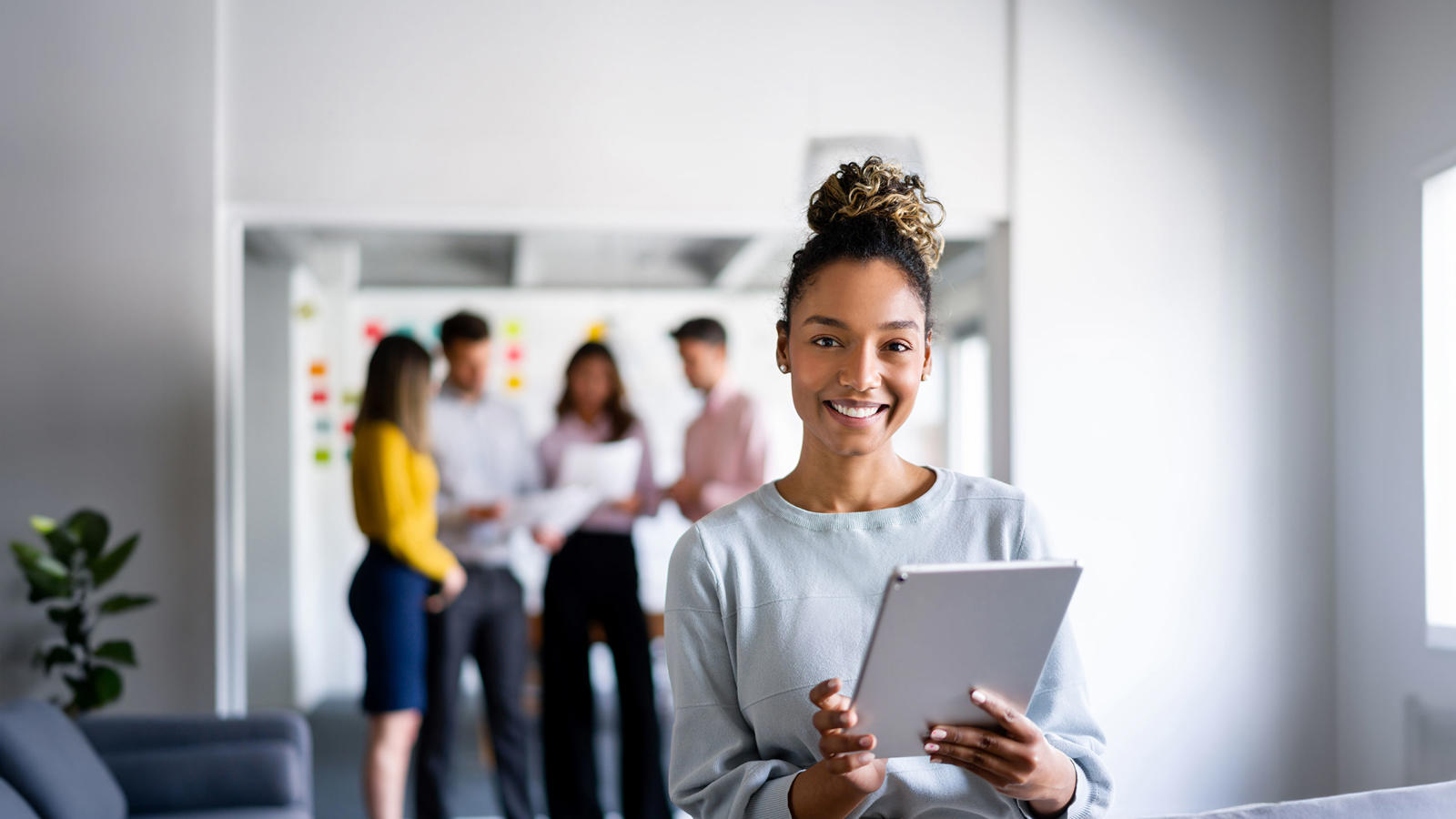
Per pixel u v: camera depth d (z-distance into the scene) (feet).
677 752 4.07
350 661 13.78
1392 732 12.70
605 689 13.56
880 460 4.08
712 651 4.05
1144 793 13.53
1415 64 12.19
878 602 3.93
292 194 12.92
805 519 4.04
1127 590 13.64
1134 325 13.80
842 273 3.80
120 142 12.70
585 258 13.98
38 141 12.64
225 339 12.93
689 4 13.42
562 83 13.24
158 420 12.62
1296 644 13.84
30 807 8.16
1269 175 14.05
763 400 14.16
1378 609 13.00
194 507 12.60
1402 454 12.51
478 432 13.30
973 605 3.29
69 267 12.62
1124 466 13.71
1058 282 13.71
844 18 13.57
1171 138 13.94
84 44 12.72
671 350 14.02
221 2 12.91
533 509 13.41
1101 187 13.82
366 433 12.85
